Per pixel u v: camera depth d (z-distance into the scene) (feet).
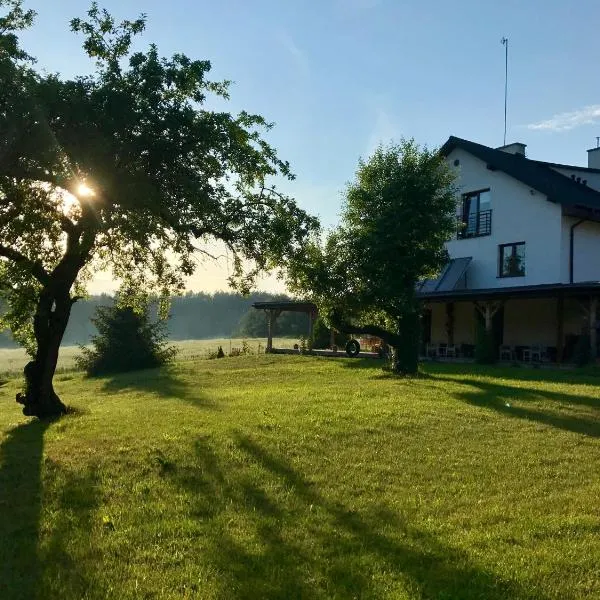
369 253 64.39
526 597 15.02
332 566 16.62
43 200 38.99
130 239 39.88
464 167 98.07
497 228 92.99
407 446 30.78
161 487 23.89
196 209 39.37
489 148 100.53
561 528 19.57
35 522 20.45
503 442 31.83
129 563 16.92
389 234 63.62
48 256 46.39
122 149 36.27
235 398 49.85
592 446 31.01
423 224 64.28
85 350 100.17
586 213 84.69
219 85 41.63
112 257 49.26
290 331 265.95
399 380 61.31
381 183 65.92
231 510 21.13
